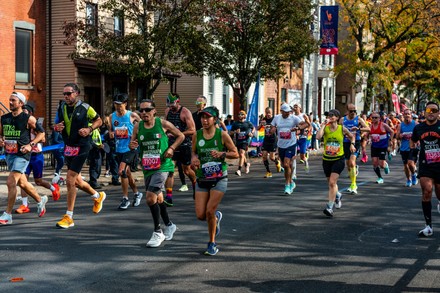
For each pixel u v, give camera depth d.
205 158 8.45
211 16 23.47
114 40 21.30
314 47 28.05
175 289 6.84
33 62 25.34
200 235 9.94
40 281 7.09
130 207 12.98
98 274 7.44
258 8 25.61
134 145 9.37
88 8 25.84
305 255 8.66
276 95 44.00
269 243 9.44
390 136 19.05
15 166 10.81
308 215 12.20
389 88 42.56
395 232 10.55
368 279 7.41
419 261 8.41
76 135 10.43
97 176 16.59
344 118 16.39
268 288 6.93
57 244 9.11
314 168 23.83
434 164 10.10
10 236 9.70
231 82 27.47
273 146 19.75
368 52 42.12
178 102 13.35
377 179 18.69
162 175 9.07
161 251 8.73
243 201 14.03
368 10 40.59
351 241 9.70
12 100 10.56
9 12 24.06
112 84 28.23
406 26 41.28
